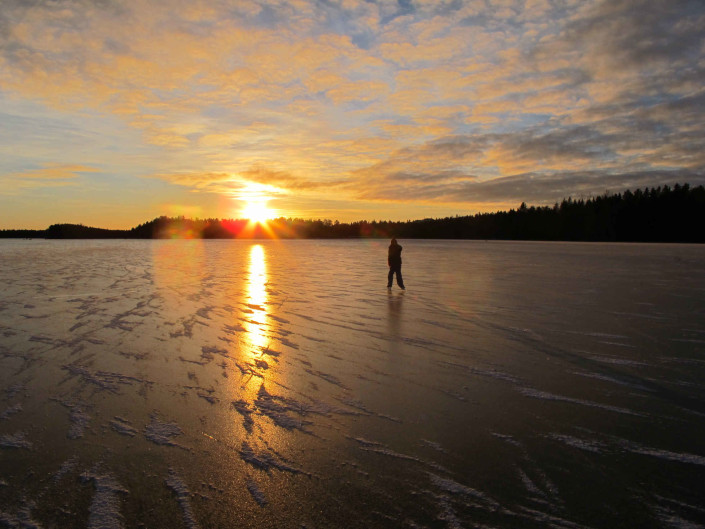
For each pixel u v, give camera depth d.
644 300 9.93
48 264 21.34
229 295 10.96
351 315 8.35
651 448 3.27
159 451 3.27
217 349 6.01
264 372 5.04
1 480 2.91
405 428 3.62
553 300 10.00
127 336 6.73
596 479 2.87
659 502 2.63
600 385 4.56
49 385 4.64
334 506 2.61
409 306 9.30
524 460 3.11
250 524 2.46
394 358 5.56
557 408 4.00
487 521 2.47
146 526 2.45
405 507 2.60
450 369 5.12
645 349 5.88
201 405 4.12
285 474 2.96
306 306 9.32
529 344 6.18
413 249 41.12
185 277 15.35
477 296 10.69
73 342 6.37
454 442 3.38
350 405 4.11
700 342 6.23
